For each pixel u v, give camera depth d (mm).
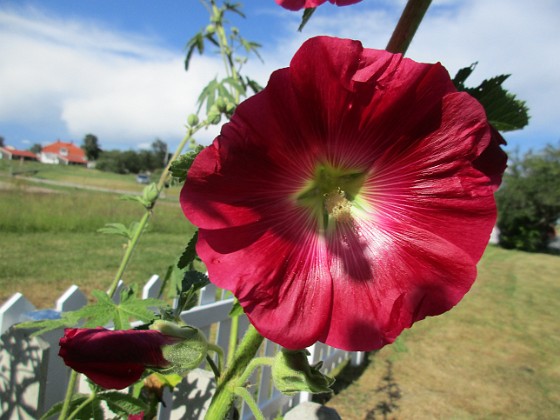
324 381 971
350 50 746
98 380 889
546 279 12906
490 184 833
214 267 812
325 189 956
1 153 99312
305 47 737
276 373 993
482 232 848
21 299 2477
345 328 878
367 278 907
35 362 2377
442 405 4789
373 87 773
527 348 6719
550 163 24594
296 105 783
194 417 2865
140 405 1883
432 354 6211
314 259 910
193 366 989
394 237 915
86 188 39438
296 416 2135
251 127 768
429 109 798
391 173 896
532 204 23891
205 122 2180
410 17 923
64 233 13930
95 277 8180
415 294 873
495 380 5516
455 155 821
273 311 846
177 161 971
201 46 3033
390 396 4902
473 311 8586
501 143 876
